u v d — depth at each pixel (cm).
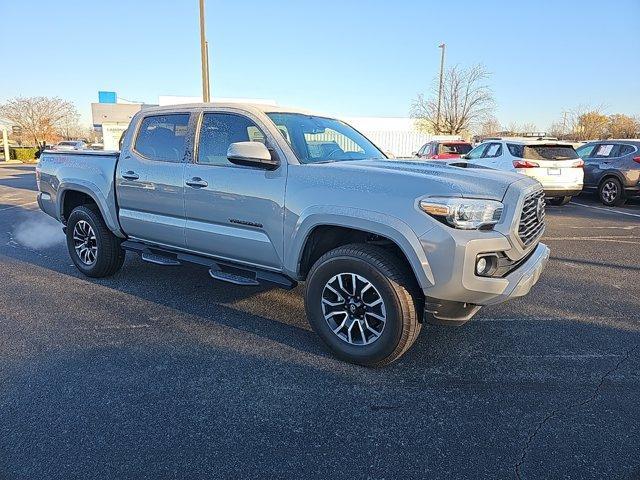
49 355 364
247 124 398
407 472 243
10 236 845
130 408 296
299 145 392
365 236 365
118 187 488
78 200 583
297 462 250
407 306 322
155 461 249
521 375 339
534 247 369
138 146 476
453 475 241
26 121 5972
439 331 413
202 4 1573
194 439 267
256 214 381
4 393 311
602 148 1275
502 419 288
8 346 379
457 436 272
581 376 339
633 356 370
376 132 2964
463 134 3431
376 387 323
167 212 446
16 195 1533
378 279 324
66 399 305
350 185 336
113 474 240
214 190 403
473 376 338
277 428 278
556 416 291
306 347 381
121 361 356
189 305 470
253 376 336
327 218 338
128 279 554
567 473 242
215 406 299
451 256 300
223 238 407
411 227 308
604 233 858
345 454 256
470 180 330
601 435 273
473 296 309
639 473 242
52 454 254
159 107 471
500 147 1211
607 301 493
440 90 3300
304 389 319
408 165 371
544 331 416
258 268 403
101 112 3997
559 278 574
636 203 1295
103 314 447
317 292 357
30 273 586
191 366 349
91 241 547
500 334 409
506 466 248
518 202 323
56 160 573
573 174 1135
